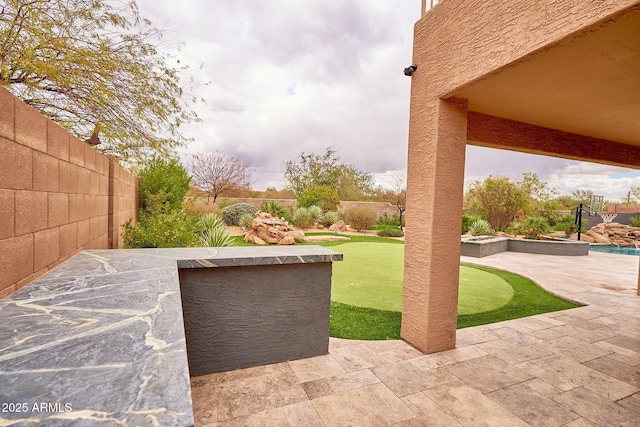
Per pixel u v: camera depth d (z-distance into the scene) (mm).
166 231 5160
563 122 3984
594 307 4895
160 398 640
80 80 4520
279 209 15820
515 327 3986
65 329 986
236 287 2648
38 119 2084
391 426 2098
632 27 1821
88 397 633
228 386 2486
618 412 2318
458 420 2178
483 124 3719
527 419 2215
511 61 2316
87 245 3340
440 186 3125
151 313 1151
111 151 5918
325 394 2430
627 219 18953
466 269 7879
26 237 1912
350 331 3709
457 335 3682
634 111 3488
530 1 2164
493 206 16656
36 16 3846
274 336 2838
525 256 10336
